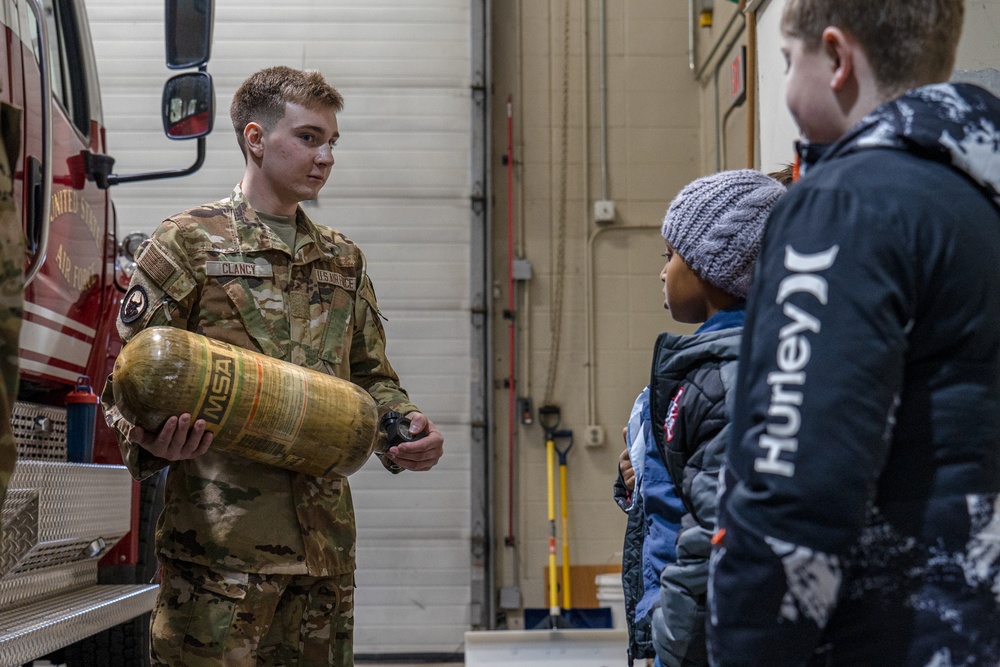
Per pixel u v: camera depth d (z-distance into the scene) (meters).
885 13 1.05
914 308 0.97
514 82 6.13
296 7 5.96
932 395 0.97
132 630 3.13
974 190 1.01
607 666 3.78
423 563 5.75
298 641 2.03
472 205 5.95
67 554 2.58
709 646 1.01
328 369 2.07
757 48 3.77
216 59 5.89
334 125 2.12
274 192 2.10
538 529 5.89
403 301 5.90
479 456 5.82
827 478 0.90
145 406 1.77
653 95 6.13
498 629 5.80
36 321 2.52
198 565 1.90
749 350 1.00
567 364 6.00
